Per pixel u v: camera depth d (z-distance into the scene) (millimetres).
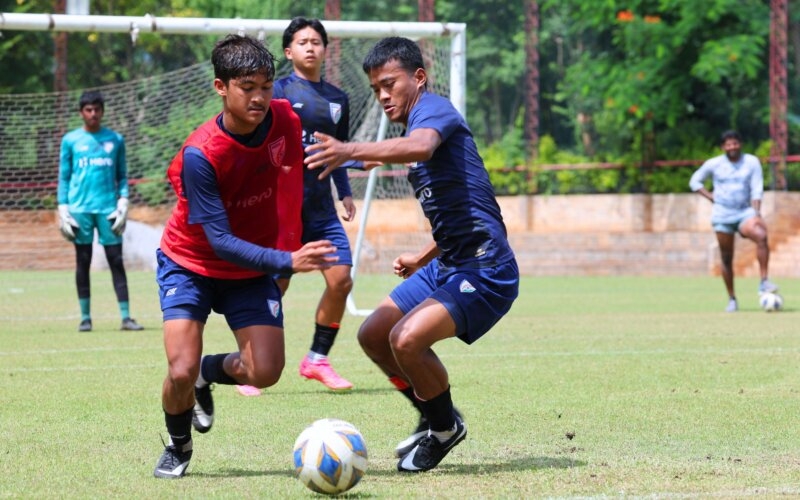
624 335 33062
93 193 35094
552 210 78688
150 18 35594
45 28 35031
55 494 12875
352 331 34719
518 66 95188
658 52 74125
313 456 12547
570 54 90250
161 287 14016
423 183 14633
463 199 14328
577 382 22984
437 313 14055
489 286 14273
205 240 13680
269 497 12672
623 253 72500
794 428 17438
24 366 26109
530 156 79188
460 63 39281
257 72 12680
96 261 66125
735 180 41500
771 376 23719
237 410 19609
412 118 13953
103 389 22297
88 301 35594
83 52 82375
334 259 12805
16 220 64688
